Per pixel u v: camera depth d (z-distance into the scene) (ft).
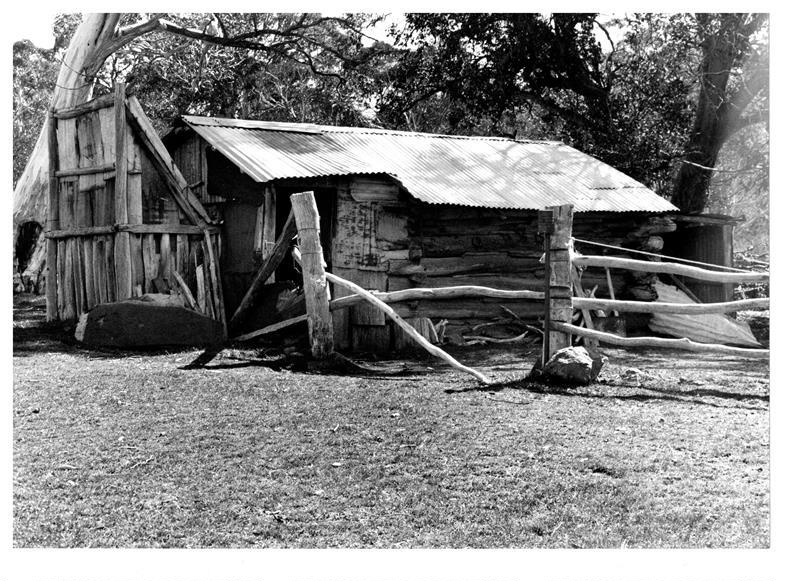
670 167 84.94
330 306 39.68
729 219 62.18
